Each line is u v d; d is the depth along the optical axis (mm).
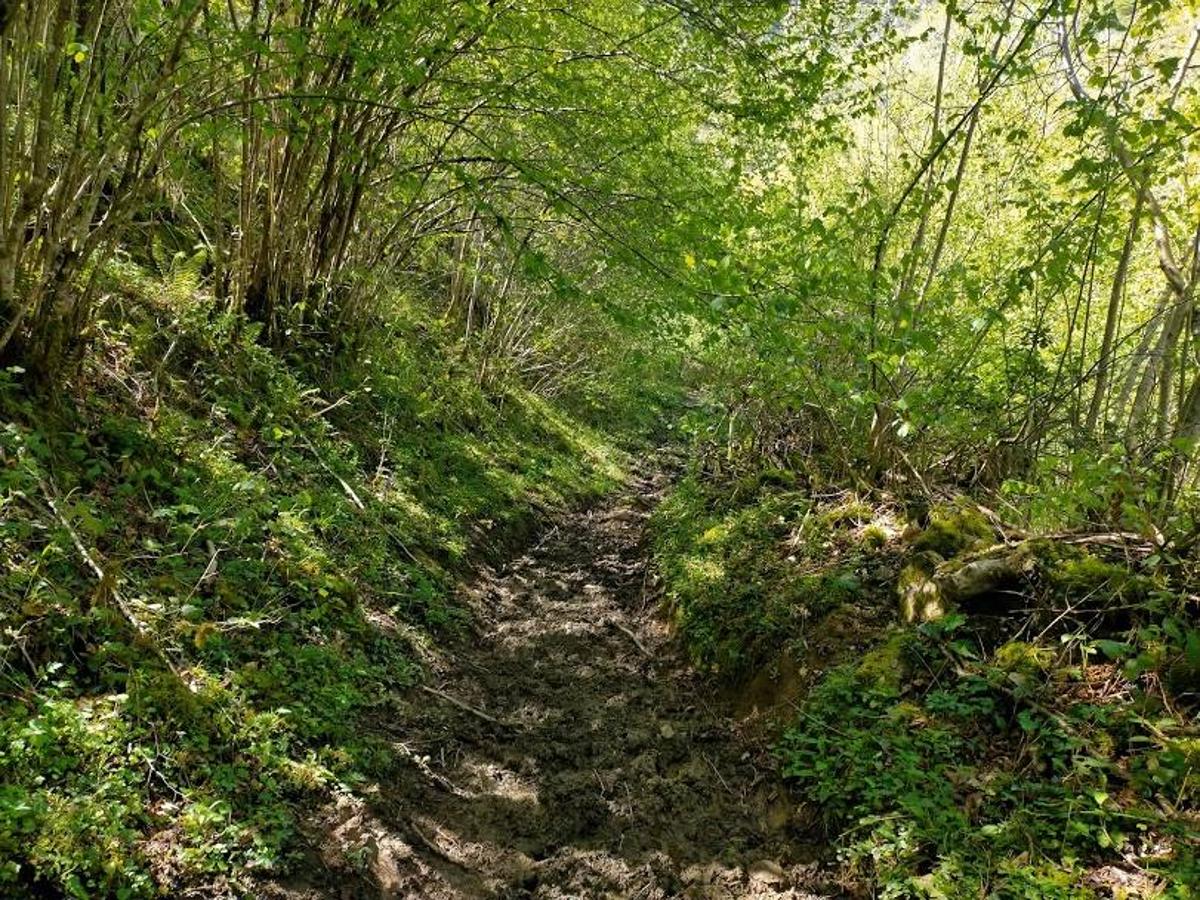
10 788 3186
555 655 7090
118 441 5672
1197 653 4117
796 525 7875
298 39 5305
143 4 5199
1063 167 8703
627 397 21188
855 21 7676
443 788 4840
